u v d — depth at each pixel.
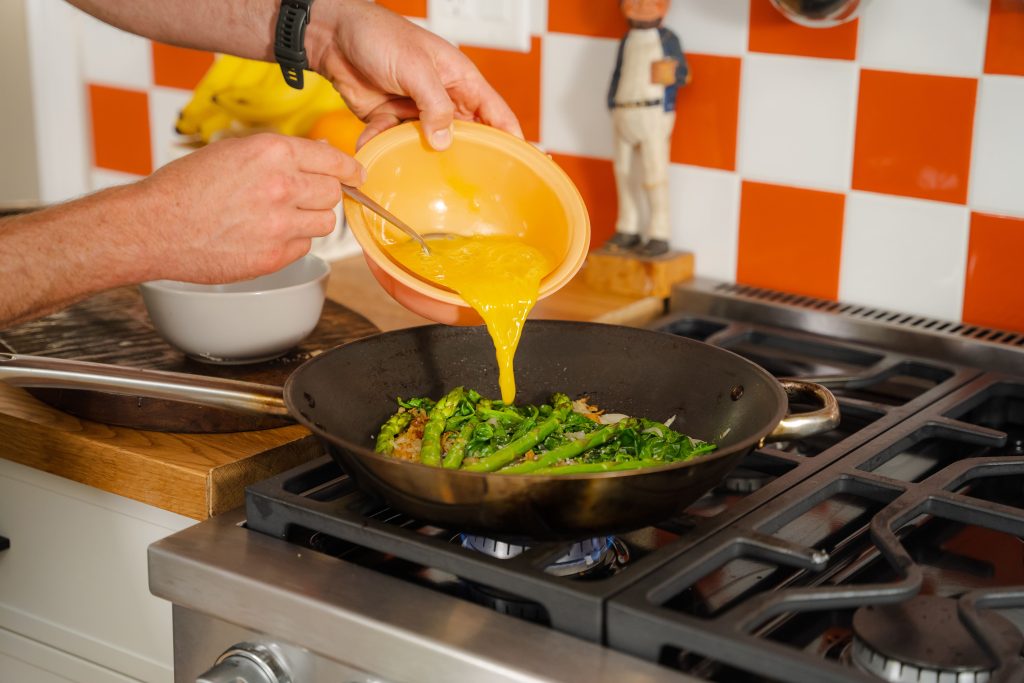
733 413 0.89
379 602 0.73
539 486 0.70
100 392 0.99
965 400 1.06
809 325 1.26
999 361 1.16
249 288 1.17
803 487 0.85
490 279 0.88
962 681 0.65
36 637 1.10
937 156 1.19
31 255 0.83
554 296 1.34
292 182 0.85
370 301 1.34
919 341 1.20
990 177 1.17
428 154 0.95
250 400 0.88
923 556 0.83
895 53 1.19
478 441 0.88
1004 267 1.18
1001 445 0.96
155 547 0.81
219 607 0.78
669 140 1.34
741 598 0.76
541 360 1.01
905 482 0.86
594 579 0.81
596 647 0.68
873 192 1.24
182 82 1.78
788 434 0.84
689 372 0.95
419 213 0.96
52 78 1.92
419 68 0.95
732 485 0.93
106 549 1.01
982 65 1.14
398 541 0.75
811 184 1.28
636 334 0.98
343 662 0.73
